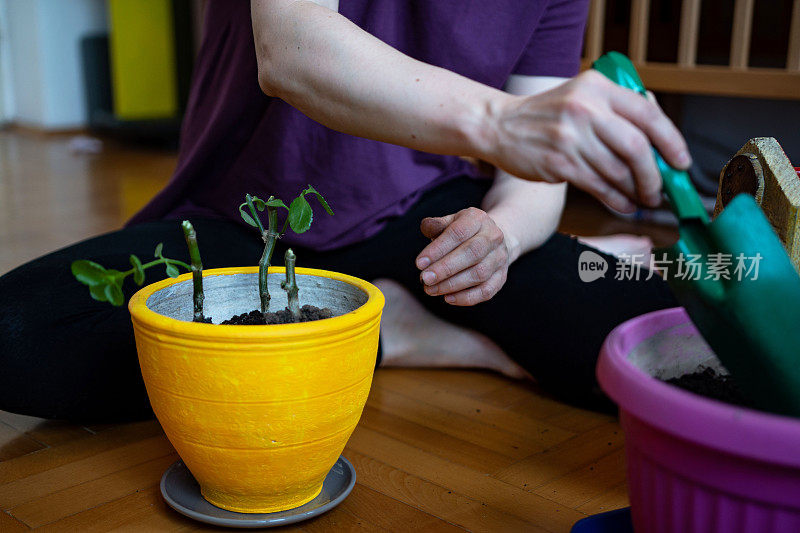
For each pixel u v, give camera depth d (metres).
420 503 0.87
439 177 1.28
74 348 1.01
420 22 1.16
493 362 1.29
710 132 2.58
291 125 1.16
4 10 4.90
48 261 1.07
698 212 0.58
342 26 0.76
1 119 5.04
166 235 1.16
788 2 2.48
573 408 1.17
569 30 1.26
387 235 1.23
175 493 0.86
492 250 0.94
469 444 1.03
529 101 0.61
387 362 1.30
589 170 0.59
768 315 0.57
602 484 0.93
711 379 0.71
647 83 2.41
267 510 0.82
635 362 0.68
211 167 1.25
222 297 0.89
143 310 0.76
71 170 3.49
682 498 0.56
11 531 0.81
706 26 2.66
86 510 0.85
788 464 0.49
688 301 0.60
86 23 4.79
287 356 0.72
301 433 0.76
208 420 0.74
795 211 0.71
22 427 1.07
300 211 0.81
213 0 1.26
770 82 2.17
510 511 0.86
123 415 1.08
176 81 4.57
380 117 0.71
